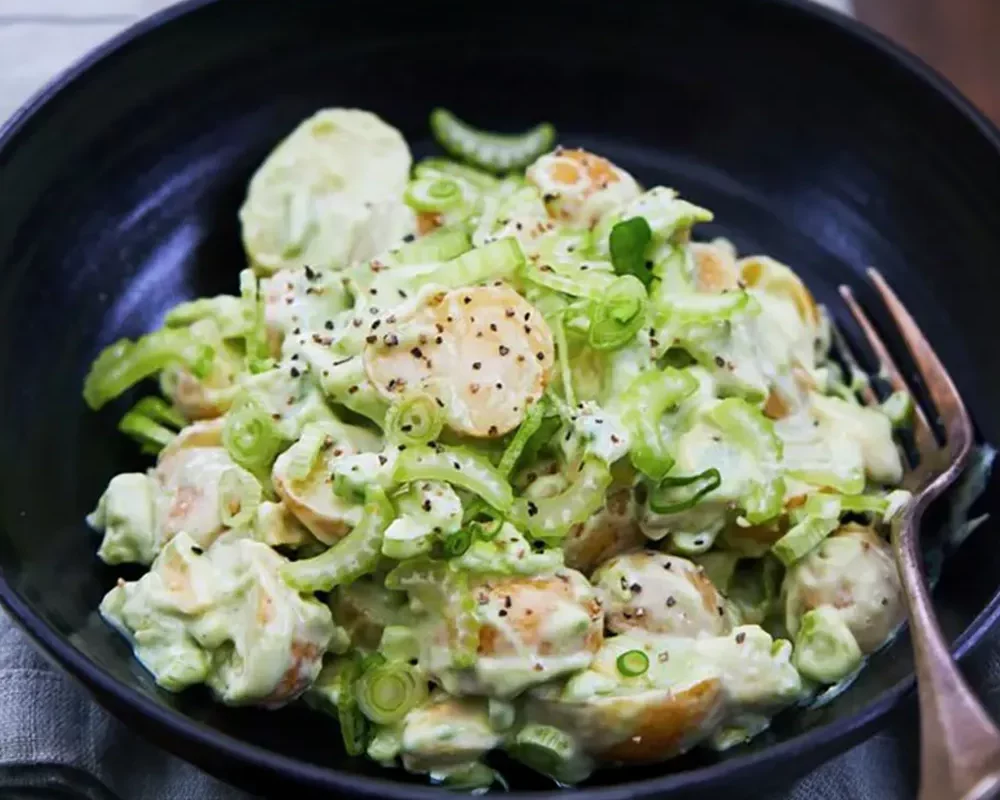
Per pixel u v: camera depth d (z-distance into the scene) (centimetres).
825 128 57
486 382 47
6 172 50
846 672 47
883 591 48
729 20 56
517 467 48
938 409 53
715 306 49
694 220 52
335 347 49
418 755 45
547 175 53
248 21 54
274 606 45
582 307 49
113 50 52
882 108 55
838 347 55
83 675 43
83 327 53
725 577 49
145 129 54
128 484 49
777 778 43
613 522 48
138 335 54
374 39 57
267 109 57
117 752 48
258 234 55
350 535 46
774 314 53
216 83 55
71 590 48
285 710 47
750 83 57
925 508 50
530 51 57
